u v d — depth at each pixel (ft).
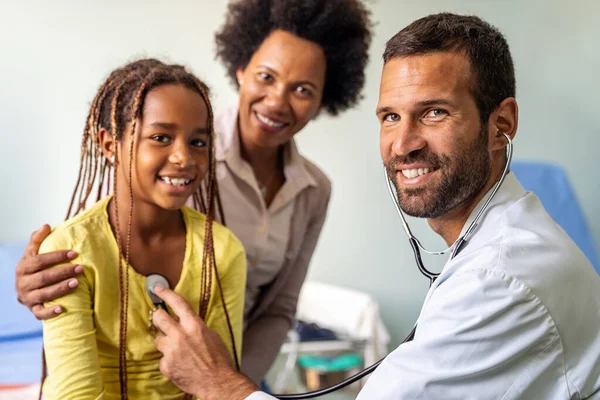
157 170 4.00
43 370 4.25
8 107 9.85
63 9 9.88
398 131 3.59
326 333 10.20
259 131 5.32
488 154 3.61
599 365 3.35
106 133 4.25
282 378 10.24
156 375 4.12
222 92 10.46
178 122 4.00
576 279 3.35
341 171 11.20
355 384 10.43
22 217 10.00
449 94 3.47
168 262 4.26
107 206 4.22
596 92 11.30
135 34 10.16
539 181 9.20
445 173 3.53
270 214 5.59
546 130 11.32
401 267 11.41
